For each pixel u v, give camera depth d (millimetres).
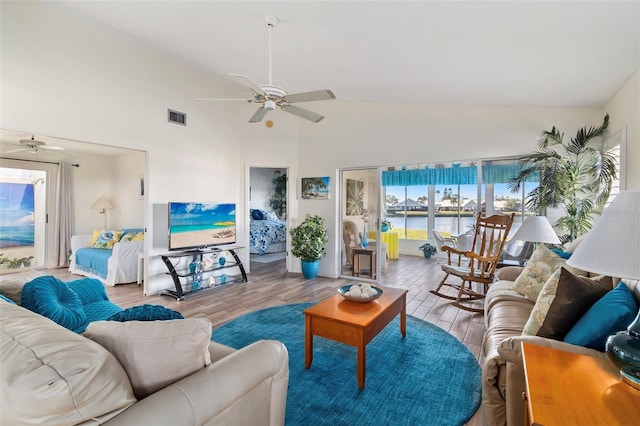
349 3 2182
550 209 3922
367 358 2537
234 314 3586
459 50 2635
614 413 897
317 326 2320
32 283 1988
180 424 979
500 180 4246
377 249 5086
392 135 4922
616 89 3027
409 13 2170
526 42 2316
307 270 5262
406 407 1937
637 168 2641
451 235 7012
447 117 4531
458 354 2600
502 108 4172
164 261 4250
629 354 1012
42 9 3182
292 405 1956
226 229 5062
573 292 1547
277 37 2982
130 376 1087
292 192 5742
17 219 5660
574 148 3572
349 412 1892
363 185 5230
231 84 5352
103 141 3705
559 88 3174
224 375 1178
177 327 1147
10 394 796
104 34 3695
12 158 5555
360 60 3207
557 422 864
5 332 1008
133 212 6234
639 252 970
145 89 4164
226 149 5355
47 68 3230
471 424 1799
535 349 1295
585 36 2119
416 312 3629
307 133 5629
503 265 4027
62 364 846
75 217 6234
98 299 2785
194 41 3631
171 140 4512
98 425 881
